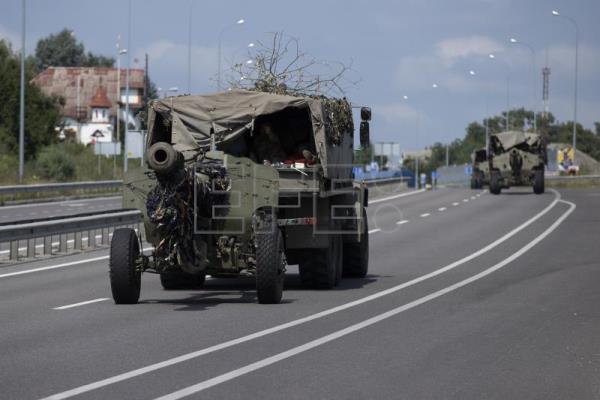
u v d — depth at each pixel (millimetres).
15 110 127125
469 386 16016
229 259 26812
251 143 30016
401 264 39344
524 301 27516
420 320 23594
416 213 75125
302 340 20453
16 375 16625
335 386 15875
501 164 106375
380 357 18531
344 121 32344
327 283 30156
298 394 15273
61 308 25781
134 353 18781
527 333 21672
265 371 17062
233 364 17672
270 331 21672
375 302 27188
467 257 42094
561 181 144375
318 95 32250
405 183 127562
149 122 29609
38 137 128125
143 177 26375
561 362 18219
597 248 45625
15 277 34375
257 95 29531
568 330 22141
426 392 15531
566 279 33281
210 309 25484
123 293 26266
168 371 17000
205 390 15477
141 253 26906
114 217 47625
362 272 34188
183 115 29453
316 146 29297
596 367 17766
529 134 107562
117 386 15727
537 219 67250
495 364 17969
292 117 30047
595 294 29109
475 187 125750
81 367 17344
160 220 25094
